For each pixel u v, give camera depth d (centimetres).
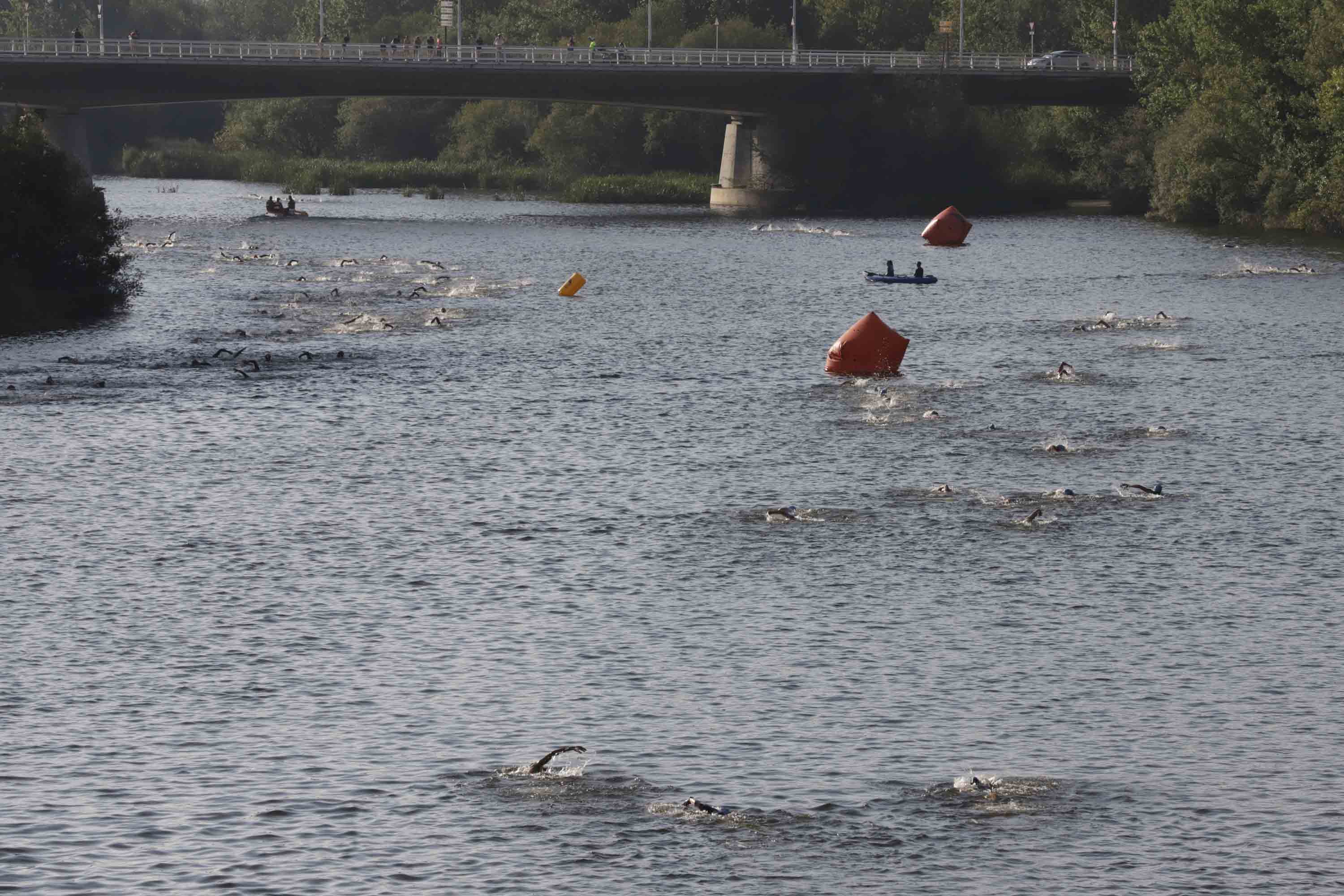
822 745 5153
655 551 7350
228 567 7169
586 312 15500
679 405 10756
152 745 5178
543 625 6347
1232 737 5197
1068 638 6144
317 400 10938
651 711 5447
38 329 14038
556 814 4678
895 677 5741
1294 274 18638
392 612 6519
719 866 4378
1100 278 18388
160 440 9694
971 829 4572
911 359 12575
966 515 7900
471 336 13875
